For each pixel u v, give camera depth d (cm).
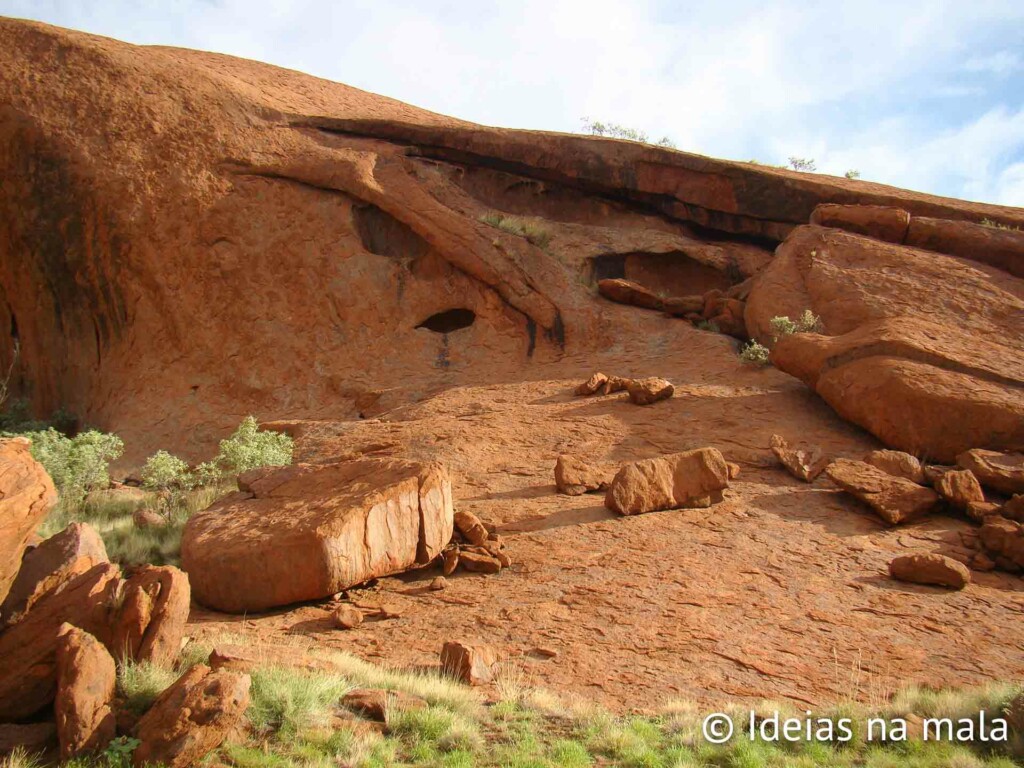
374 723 632
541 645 816
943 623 871
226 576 954
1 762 536
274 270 2109
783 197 2272
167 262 2106
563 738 628
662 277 2311
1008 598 937
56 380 2206
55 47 2323
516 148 2422
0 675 607
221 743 567
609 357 1923
